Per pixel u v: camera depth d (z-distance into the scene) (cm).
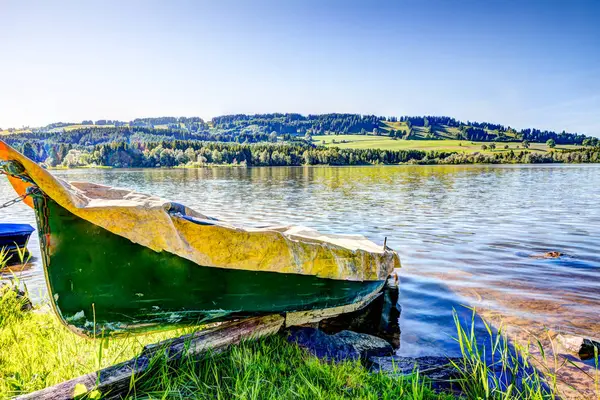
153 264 412
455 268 992
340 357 502
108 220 373
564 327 634
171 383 384
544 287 838
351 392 410
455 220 1789
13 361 435
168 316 442
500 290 819
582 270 966
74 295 385
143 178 6575
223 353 445
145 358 393
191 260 423
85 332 402
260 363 435
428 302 751
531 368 497
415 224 1689
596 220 1758
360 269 611
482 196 2927
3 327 525
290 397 385
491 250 1192
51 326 530
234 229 450
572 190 3400
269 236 478
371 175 6794
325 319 634
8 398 341
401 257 1110
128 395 362
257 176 6838
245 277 472
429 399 414
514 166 11288
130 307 414
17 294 613
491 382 457
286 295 517
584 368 499
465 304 740
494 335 605
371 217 1902
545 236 1409
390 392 407
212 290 454
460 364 507
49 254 366
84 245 380
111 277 397
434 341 590
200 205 2464
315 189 3756
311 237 651
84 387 331
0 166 330
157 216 399
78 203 365
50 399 322
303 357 478
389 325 646
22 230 1135
